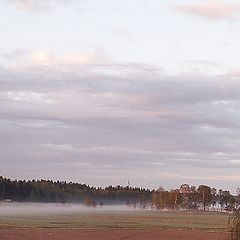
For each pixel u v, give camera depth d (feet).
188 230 244.83
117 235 208.23
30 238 185.37
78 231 226.17
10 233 207.82
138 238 195.00
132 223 306.14
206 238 194.90
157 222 322.96
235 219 88.02
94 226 268.41
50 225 272.10
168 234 216.54
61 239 185.06
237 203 91.50
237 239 86.94
